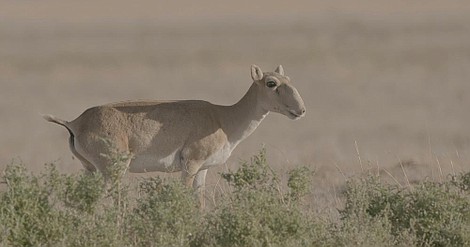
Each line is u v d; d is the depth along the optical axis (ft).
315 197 137.80
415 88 393.09
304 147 223.92
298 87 411.54
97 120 128.77
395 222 112.68
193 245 103.40
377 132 265.54
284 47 611.06
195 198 111.55
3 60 542.16
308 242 101.04
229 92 402.11
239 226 100.68
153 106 130.72
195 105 132.46
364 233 104.01
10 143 251.19
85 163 131.13
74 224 102.27
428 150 210.38
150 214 103.04
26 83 451.53
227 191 128.77
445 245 108.58
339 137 255.50
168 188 104.78
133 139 128.77
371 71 479.00
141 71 510.99
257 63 542.16
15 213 100.68
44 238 100.83
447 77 438.40
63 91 418.10
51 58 560.61
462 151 206.59
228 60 556.51
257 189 110.73
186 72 506.48
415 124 281.54
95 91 417.08
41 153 220.02
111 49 620.49
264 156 115.34
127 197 110.01
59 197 103.71
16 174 102.58
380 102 346.74
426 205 111.34
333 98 365.20
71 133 130.31
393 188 118.11
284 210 104.99
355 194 112.47
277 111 134.21
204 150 131.34
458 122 284.20
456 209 111.96
